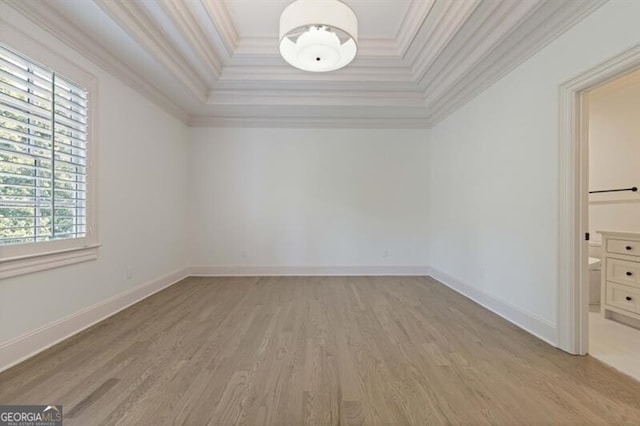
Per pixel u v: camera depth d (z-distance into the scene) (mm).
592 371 2082
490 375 2029
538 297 2670
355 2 2990
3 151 2105
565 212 2389
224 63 3957
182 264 4918
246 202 5164
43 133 2389
